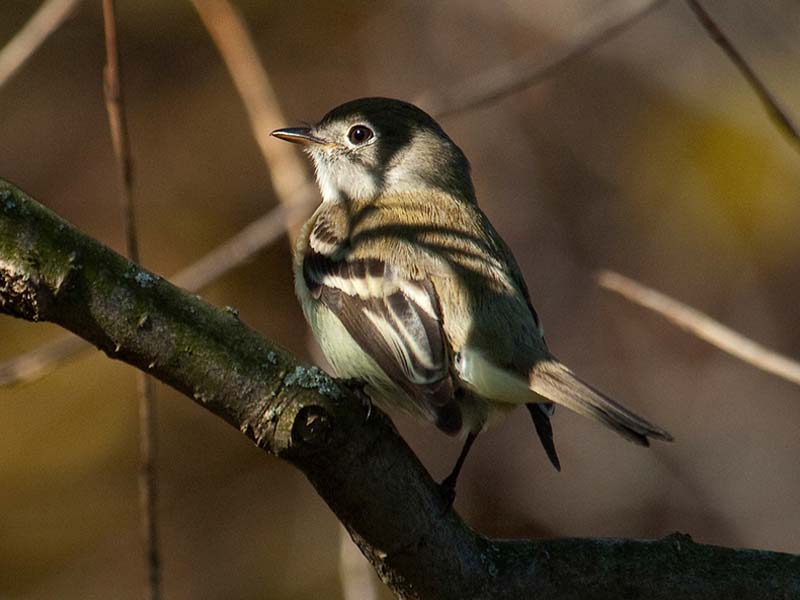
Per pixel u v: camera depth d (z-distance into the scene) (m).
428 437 12.31
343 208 8.31
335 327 7.57
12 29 13.32
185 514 12.14
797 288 13.08
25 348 11.88
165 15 13.66
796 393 12.45
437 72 13.80
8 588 11.66
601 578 5.68
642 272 13.20
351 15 14.02
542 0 13.62
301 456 5.12
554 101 13.52
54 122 13.64
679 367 12.66
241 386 5.02
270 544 12.17
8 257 4.79
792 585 5.70
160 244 13.16
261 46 13.94
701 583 5.69
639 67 13.60
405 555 5.48
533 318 7.31
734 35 13.59
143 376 6.88
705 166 13.34
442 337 7.06
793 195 13.16
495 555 5.64
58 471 11.95
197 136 13.64
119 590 11.81
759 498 12.23
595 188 13.41
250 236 9.40
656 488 12.28
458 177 8.65
